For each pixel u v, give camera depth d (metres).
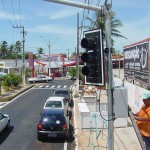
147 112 8.05
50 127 19.28
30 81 69.25
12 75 50.66
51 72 92.06
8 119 22.81
